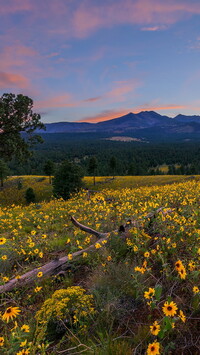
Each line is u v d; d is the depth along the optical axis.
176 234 5.22
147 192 16.42
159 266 4.27
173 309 2.28
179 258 4.26
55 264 5.18
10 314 2.47
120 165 143.12
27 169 156.75
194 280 3.39
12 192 80.06
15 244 7.05
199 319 2.80
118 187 74.06
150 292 2.76
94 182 82.06
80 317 3.25
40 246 6.79
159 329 2.38
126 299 3.51
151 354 1.95
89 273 4.61
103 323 3.15
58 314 3.18
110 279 3.96
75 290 3.62
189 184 20.25
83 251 5.56
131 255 5.01
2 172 81.38
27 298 4.16
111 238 5.74
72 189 54.44
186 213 7.54
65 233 8.38
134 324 3.01
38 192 77.25
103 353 2.47
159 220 6.20
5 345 2.86
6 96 27.62
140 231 5.55
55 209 14.65
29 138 29.70
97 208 11.14
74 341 2.83
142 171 138.12
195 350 2.41
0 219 12.43
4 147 28.62
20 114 28.30
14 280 4.78
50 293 4.22
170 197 12.59
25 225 11.12
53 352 2.71
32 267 5.61
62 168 57.62
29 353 2.48
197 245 4.47
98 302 3.45
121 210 9.71
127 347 2.55
